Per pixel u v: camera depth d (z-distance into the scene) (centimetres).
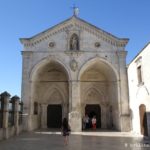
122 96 3106
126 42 3244
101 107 3575
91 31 3278
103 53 3222
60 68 3434
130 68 2984
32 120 3083
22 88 3109
